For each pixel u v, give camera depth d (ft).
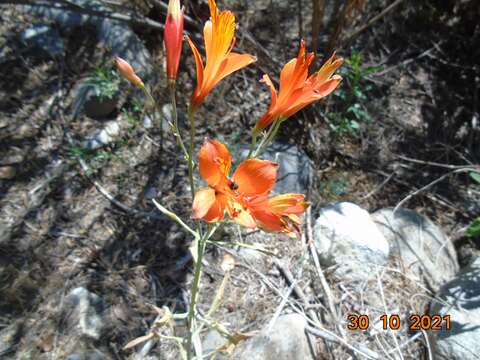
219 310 1.09
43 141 1.26
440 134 1.62
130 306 1.05
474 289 1.17
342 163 1.50
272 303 1.12
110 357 0.97
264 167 0.50
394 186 1.48
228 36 0.54
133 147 1.32
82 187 1.22
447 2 1.82
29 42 1.38
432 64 1.76
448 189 1.51
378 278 1.19
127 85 1.37
